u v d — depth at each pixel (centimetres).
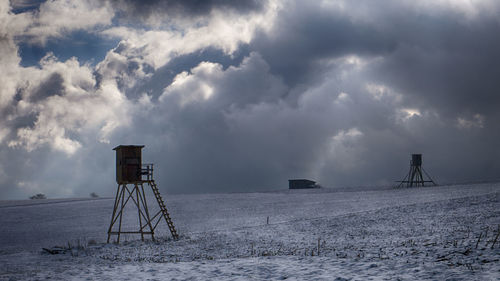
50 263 2356
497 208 3481
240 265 1823
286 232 3297
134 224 5141
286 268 1678
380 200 6550
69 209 7638
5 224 5553
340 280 1388
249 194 11106
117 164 3762
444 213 3559
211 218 5450
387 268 1509
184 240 3162
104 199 10169
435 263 1513
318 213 5184
